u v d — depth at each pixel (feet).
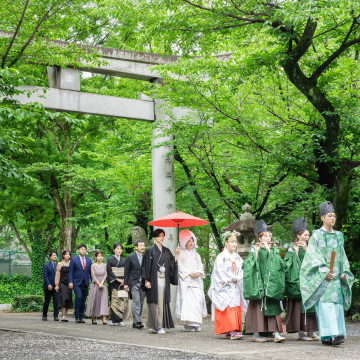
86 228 86.84
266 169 43.86
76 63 37.50
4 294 84.17
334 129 38.55
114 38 64.44
